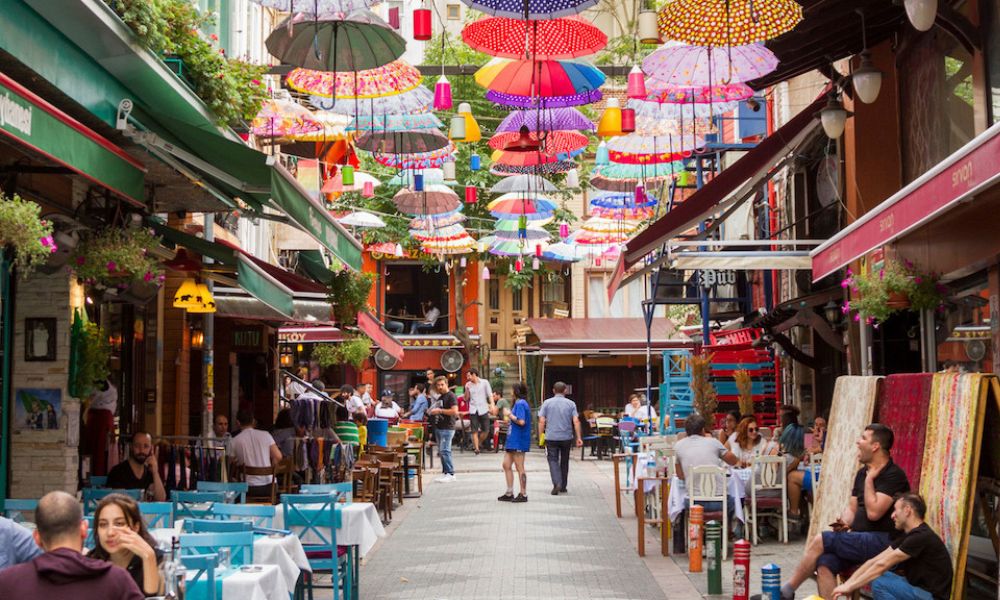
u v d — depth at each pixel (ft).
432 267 166.30
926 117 50.42
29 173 35.12
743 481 49.11
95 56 34.19
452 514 65.00
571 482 85.10
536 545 52.42
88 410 47.14
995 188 33.42
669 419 83.51
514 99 53.52
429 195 87.35
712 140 85.20
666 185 96.53
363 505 38.01
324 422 71.56
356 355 110.73
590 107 144.15
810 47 51.98
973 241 36.27
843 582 32.17
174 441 65.10
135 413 58.59
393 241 149.59
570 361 153.38
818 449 54.65
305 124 65.87
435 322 169.37
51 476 40.52
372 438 80.28
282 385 101.24
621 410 151.64
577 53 45.68
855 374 58.95
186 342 68.18
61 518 19.38
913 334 53.62
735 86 54.08
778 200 81.30
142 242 38.63
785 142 55.72
